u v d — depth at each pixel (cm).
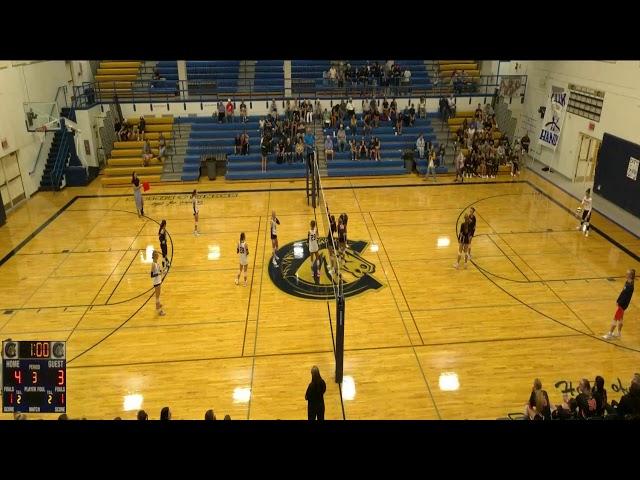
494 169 2559
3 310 1421
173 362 1205
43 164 2456
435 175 2573
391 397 1081
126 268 1655
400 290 1502
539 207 2148
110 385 1130
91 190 2441
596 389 945
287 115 2761
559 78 2464
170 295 1492
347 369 1173
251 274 1606
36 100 2411
